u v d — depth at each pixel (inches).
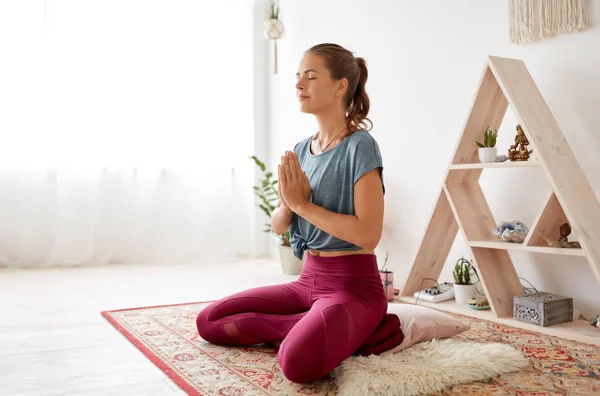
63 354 84.8
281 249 160.9
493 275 106.7
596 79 100.5
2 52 163.2
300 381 69.0
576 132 103.8
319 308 72.5
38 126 166.4
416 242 137.9
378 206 72.7
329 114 78.4
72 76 169.8
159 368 78.3
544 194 109.3
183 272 163.8
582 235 89.3
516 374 74.3
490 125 111.5
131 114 177.5
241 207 195.6
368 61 152.2
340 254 77.5
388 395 65.8
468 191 113.9
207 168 186.7
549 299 98.3
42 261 168.4
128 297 127.0
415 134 137.6
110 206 176.2
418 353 77.5
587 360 80.2
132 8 177.3
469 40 123.6
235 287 140.5
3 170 163.9
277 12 172.9
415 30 137.1
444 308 112.3
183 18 184.1
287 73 188.1
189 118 184.5
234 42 191.9
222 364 79.0
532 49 110.7
